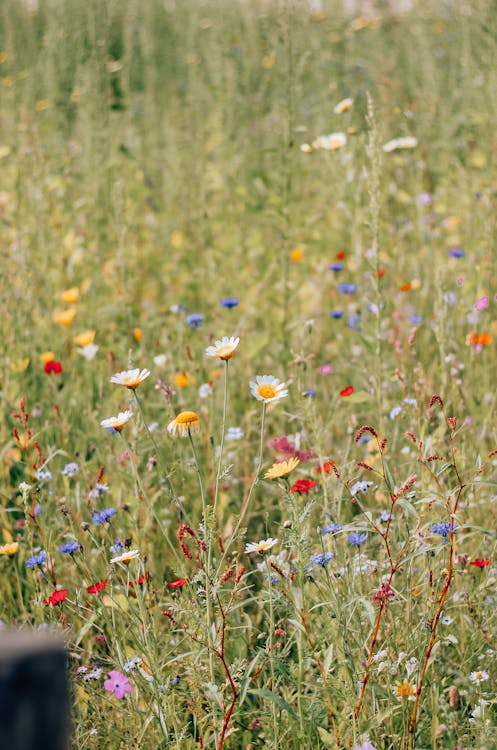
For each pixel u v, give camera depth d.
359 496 3.49
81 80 7.66
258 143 7.00
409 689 2.38
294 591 2.47
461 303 4.69
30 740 1.29
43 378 4.61
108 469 3.69
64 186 6.26
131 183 6.90
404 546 2.49
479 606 2.78
